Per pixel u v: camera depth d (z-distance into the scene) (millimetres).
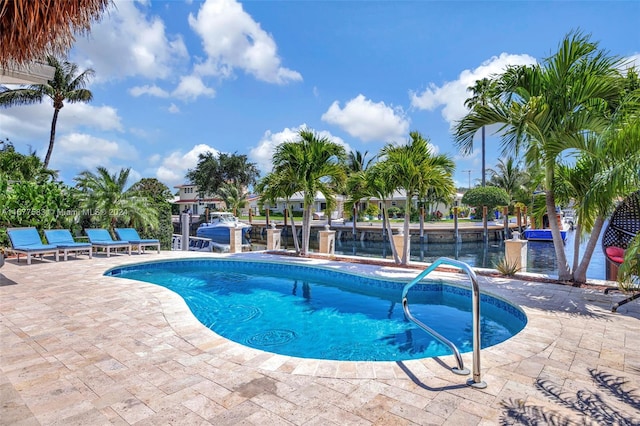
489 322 5957
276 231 13820
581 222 7000
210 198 49188
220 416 2600
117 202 13297
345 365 3479
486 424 2480
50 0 1997
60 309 5418
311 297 7695
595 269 13992
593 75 6082
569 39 6324
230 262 11383
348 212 11633
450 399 2822
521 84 6812
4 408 2410
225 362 3555
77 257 11188
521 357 3639
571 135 6262
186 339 4191
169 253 12453
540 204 8469
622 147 5141
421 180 9266
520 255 8133
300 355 4664
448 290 7566
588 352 3760
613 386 3020
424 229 26578
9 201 11180
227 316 6367
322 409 2689
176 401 2814
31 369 3391
